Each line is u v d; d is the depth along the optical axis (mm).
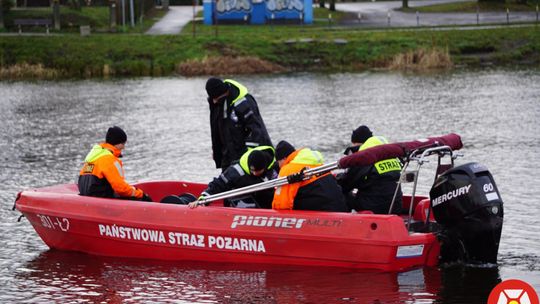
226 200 17594
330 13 92938
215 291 15070
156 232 16766
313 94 49281
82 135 35250
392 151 15516
